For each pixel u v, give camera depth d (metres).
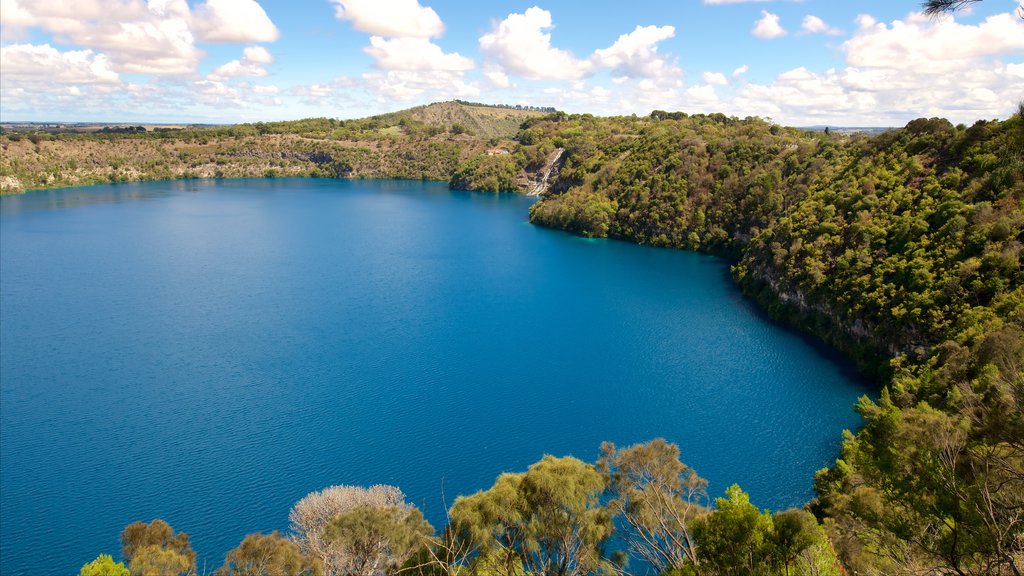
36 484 54.22
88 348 86.25
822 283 95.50
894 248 88.94
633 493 33.50
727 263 151.38
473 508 29.23
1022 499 19.02
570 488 29.36
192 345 88.06
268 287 121.25
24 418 65.62
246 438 62.50
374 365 82.06
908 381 63.16
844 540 26.45
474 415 68.38
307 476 56.28
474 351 87.81
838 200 110.44
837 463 46.34
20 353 83.94
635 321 102.44
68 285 119.31
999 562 18.52
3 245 154.50
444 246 168.62
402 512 35.69
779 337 94.75
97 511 50.88
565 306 111.19
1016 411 19.48
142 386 74.12
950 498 20.45
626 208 185.00
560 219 197.88
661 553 32.94
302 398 71.75
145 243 162.00
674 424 66.81
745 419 68.12
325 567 28.66
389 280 128.88
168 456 58.91
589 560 29.41
